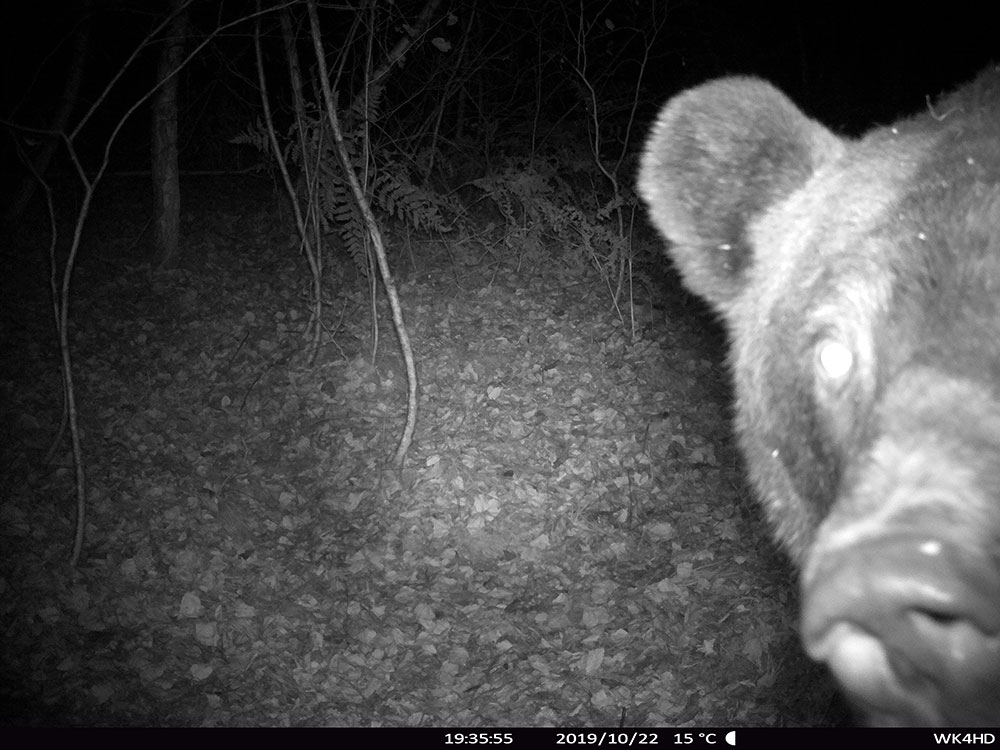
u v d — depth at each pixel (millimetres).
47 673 6516
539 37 13938
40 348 10773
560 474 9055
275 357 11133
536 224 12992
